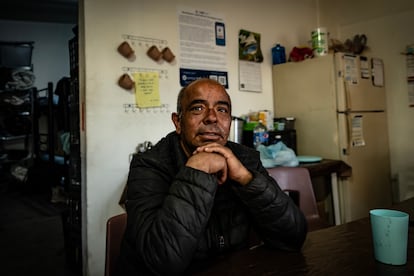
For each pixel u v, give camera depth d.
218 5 2.57
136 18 2.13
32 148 5.46
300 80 2.75
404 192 2.90
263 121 2.67
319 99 2.62
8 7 4.60
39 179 4.82
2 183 5.46
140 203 0.88
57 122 4.84
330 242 0.91
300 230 0.88
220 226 0.98
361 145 2.62
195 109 0.97
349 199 2.52
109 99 2.02
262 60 2.88
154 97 2.19
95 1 1.97
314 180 2.55
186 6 2.37
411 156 2.86
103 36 2.00
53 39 5.94
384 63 3.00
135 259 0.84
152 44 2.19
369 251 0.82
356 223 1.07
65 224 2.38
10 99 5.15
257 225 0.94
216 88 0.98
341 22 3.26
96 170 1.97
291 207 0.90
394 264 0.73
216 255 0.96
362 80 2.67
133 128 2.11
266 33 2.93
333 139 2.55
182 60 2.34
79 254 2.19
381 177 2.83
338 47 2.88
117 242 1.05
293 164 2.26
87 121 1.94
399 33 2.89
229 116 1.00
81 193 2.04
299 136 2.78
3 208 4.11
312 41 2.78
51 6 4.61
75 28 2.14
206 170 0.84
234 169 0.89
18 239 2.98
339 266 0.74
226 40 2.61
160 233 0.76
